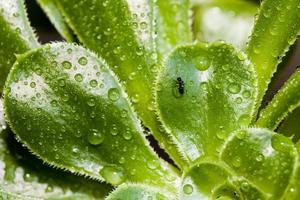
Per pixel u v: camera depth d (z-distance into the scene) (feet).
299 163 0.70
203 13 0.87
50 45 0.74
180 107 0.74
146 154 0.76
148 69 0.77
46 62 0.74
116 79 0.74
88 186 0.78
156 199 0.73
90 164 0.75
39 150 0.74
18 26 0.78
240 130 0.71
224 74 0.74
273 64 0.76
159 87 0.74
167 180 0.76
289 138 0.71
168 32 0.79
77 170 0.75
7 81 0.73
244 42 0.86
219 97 0.74
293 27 0.76
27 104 0.73
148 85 0.77
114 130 0.75
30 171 0.77
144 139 0.75
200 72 0.74
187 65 0.74
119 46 0.77
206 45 0.74
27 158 0.77
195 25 0.87
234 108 0.74
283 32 0.76
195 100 0.74
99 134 0.75
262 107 0.79
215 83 0.74
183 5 0.80
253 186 0.69
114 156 0.75
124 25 0.77
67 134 0.74
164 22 0.80
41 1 0.81
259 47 0.76
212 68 0.74
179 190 0.71
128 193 0.73
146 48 0.77
